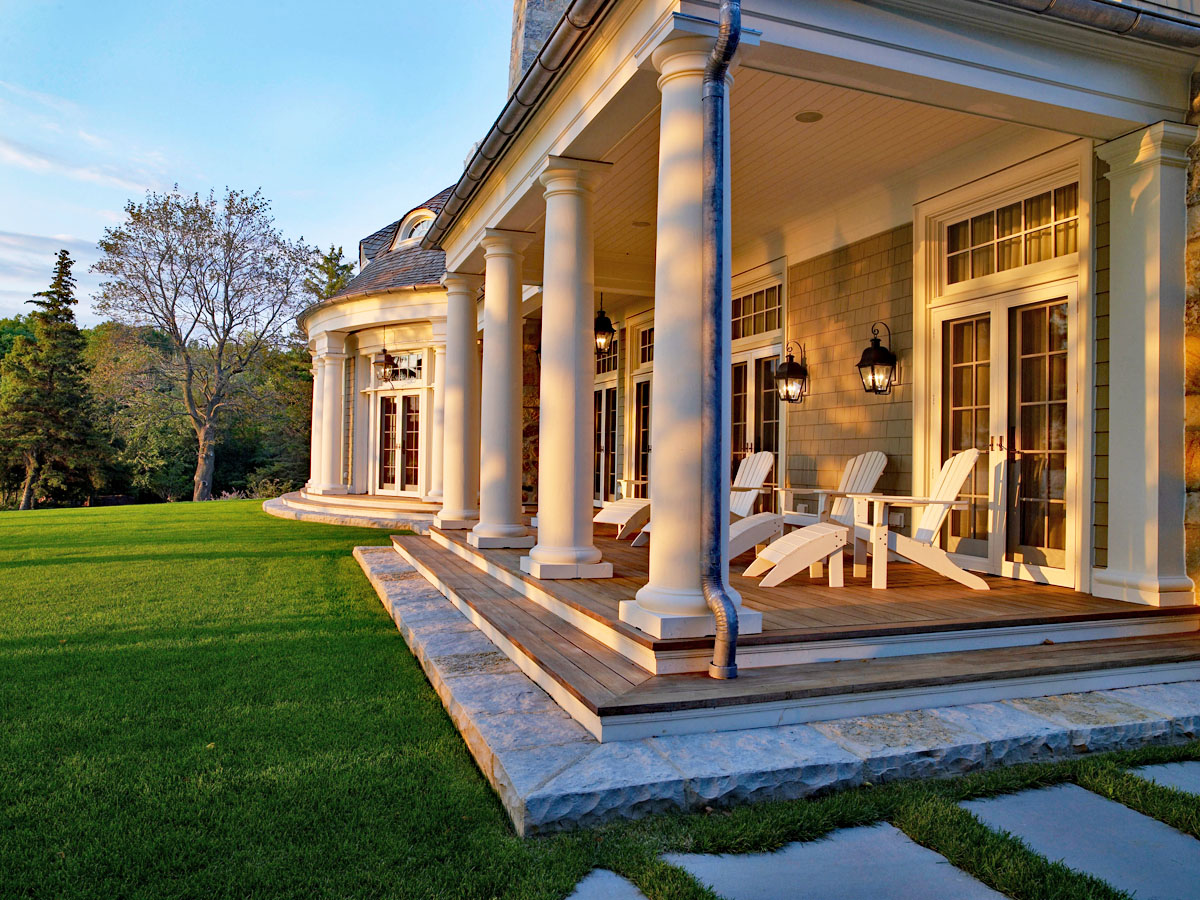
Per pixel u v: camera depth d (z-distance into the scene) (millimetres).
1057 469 5543
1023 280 5703
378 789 3059
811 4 3877
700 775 2850
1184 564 4777
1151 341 4734
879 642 4016
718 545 3670
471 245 7973
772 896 2311
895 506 6707
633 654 3924
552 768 2906
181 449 36438
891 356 6664
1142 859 2562
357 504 14898
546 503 5703
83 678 4605
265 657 5160
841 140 5887
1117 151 4898
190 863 2469
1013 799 3027
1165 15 4355
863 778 3035
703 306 3682
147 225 27219
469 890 2287
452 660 4582
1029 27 4277
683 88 3854
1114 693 3961
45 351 33875
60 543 11594
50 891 2295
